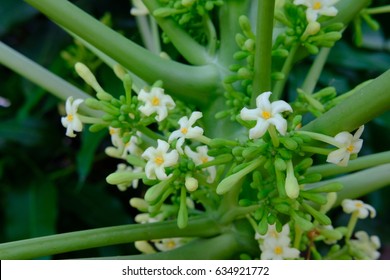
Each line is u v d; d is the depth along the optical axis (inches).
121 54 21.7
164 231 21.7
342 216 37.7
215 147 20.9
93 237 21.0
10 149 37.6
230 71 22.9
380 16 35.5
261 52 20.9
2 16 34.8
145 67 22.0
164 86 22.4
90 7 36.5
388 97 19.2
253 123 20.3
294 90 32.5
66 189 37.7
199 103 23.0
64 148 39.0
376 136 34.5
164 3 23.5
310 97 22.4
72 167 38.7
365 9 26.1
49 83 24.2
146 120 21.4
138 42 33.8
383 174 24.1
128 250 36.8
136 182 23.5
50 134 37.9
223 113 22.4
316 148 20.3
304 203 21.0
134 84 23.9
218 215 22.8
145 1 23.7
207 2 23.0
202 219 22.8
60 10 21.3
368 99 19.4
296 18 22.3
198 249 22.9
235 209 22.3
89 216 36.9
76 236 20.8
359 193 24.0
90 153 31.6
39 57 36.5
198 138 20.8
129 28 35.9
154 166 20.5
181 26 23.7
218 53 23.4
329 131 20.1
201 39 24.3
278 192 20.8
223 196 22.2
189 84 22.5
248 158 20.2
